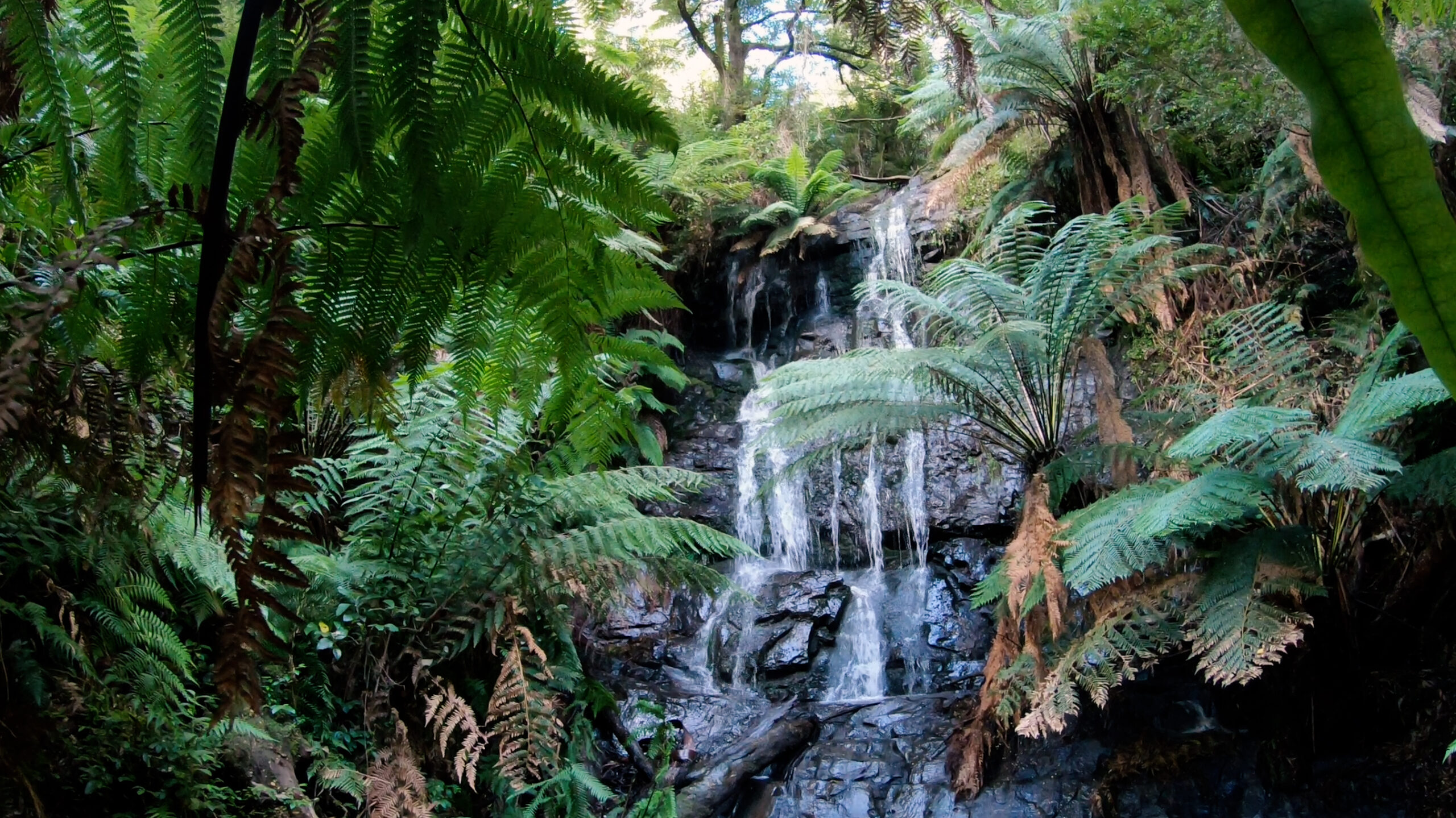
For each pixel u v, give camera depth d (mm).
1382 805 3367
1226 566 3461
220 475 558
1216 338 4582
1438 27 3367
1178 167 5410
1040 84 5594
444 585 3736
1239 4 295
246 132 672
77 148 908
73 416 1149
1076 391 5895
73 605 2492
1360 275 4348
